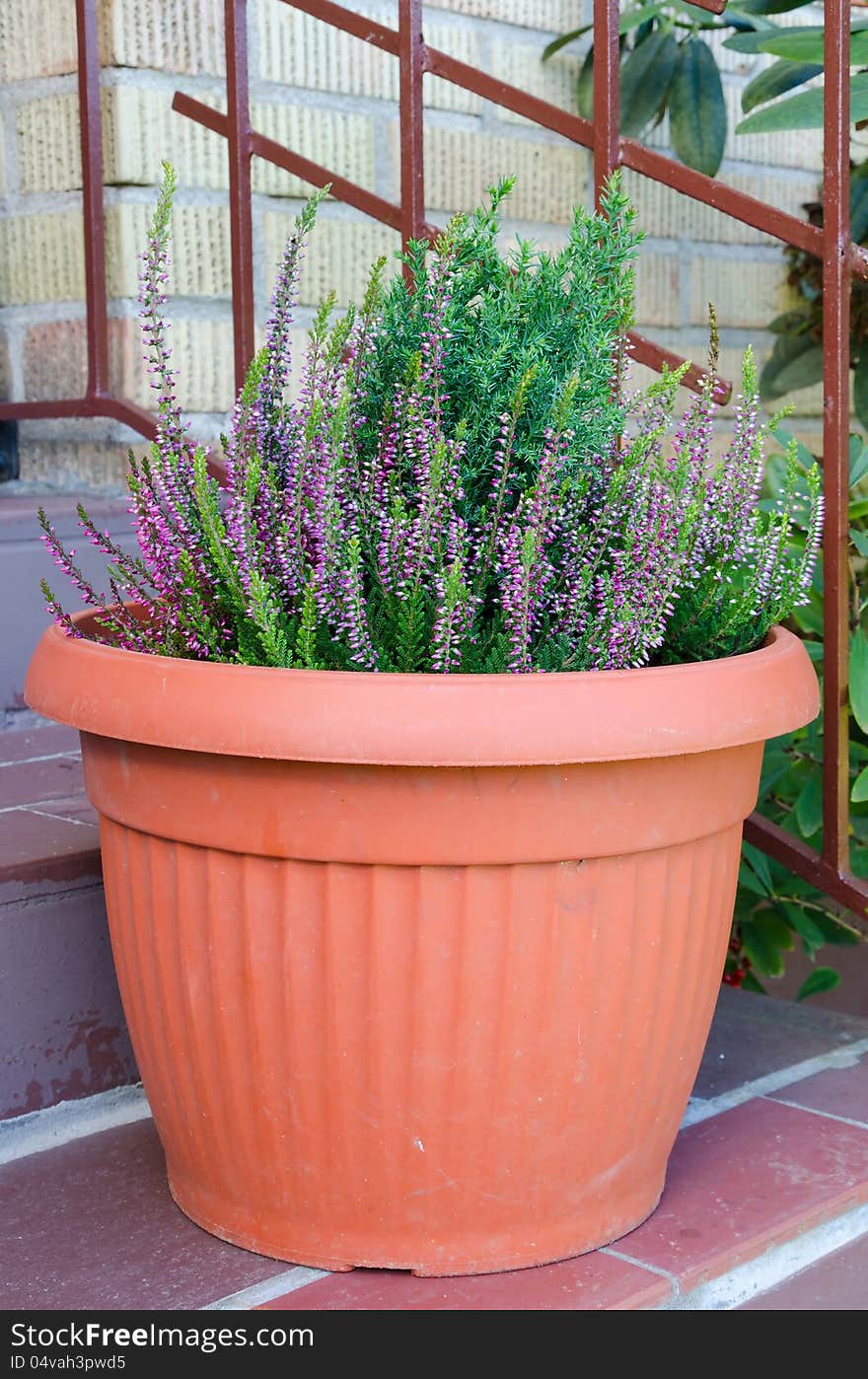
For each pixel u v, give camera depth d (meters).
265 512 1.13
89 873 1.36
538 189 2.54
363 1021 1.02
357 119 2.28
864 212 2.49
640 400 1.17
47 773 1.69
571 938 1.02
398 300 1.14
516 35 2.48
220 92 2.12
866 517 1.91
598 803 1.00
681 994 1.11
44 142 2.15
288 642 1.09
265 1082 1.06
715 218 2.85
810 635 1.87
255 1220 1.13
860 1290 1.23
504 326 1.09
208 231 2.11
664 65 2.55
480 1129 1.05
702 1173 1.27
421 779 0.98
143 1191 1.24
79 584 1.21
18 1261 1.12
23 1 2.13
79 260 2.14
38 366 2.23
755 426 1.21
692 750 0.98
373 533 1.10
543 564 1.07
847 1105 1.42
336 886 1.00
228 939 1.04
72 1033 1.36
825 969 2.06
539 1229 1.10
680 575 1.17
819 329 2.83
